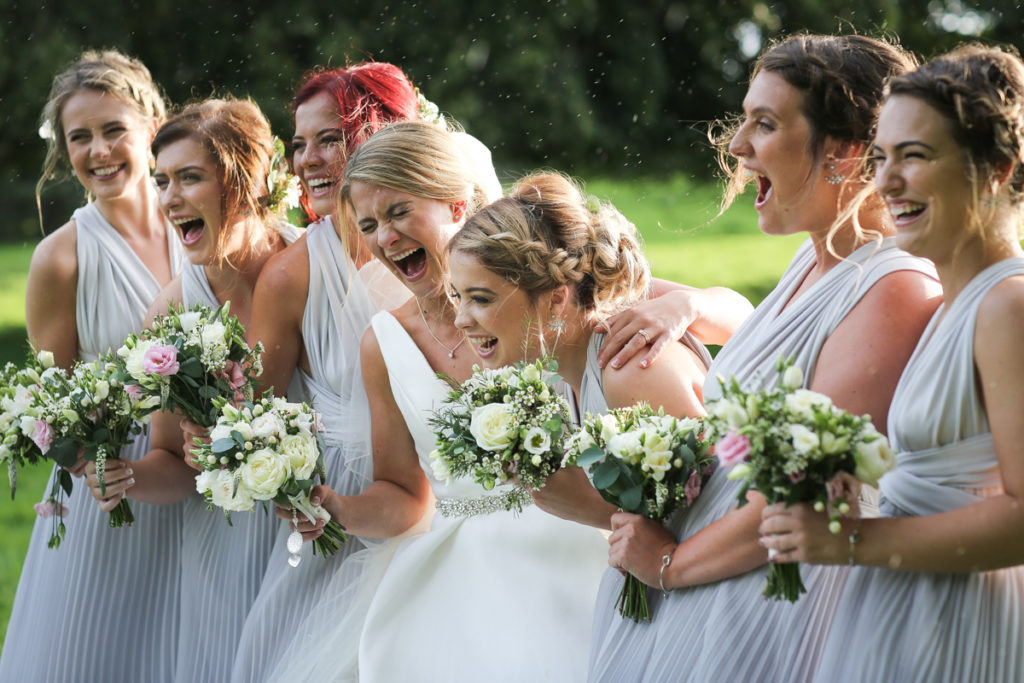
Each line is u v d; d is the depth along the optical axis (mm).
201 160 4883
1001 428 2838
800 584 3053
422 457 4531
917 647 2982
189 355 4547
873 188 3270
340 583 4672
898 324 3191
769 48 3432
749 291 13469
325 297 4918
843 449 2836
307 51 20844
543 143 22031
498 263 3809
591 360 4062
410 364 4516
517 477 3695
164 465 5012
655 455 3434
